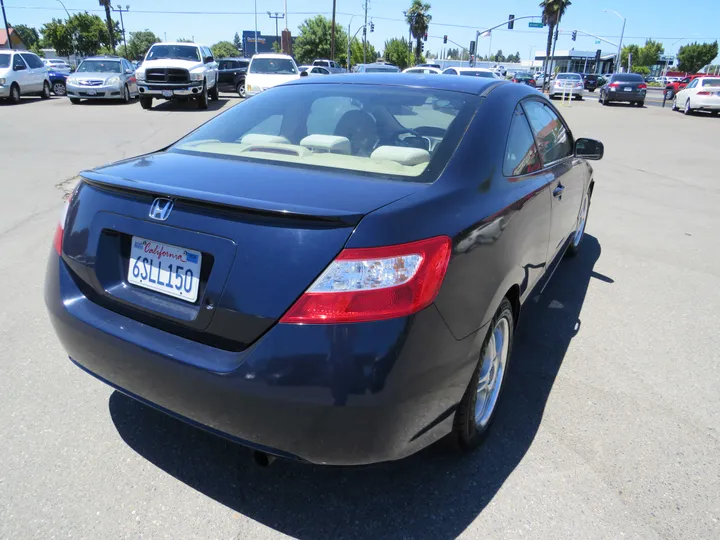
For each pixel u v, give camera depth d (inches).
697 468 101.0
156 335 81.0
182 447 101.7
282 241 72.4
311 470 97.3
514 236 100.0
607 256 219.9
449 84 118.6
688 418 116.3
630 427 112.3
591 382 128.7
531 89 138.7
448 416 84.9
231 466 97.6
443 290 77.0
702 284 192.4
